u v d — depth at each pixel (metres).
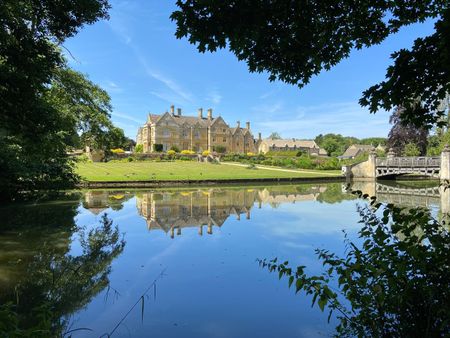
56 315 4.16
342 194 19.45
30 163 13.38
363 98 3.76
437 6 3.58
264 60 3.92
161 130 61.44
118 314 4.20
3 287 5.01
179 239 8.01
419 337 2.63
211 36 3.49
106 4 8.56
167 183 25.19
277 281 5.26
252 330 3.80
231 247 7.27
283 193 19.98
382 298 2.53
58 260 6.33
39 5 7.81
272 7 3.35
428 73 3.42
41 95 10.62
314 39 3.72
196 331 3.79
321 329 3.80
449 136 32.59
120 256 6.59
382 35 3.80
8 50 7.09
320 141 116.50
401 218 2.88
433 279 2.56
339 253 6.68
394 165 31.70
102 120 13.66
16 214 11.06
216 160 44.78
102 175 26.02
